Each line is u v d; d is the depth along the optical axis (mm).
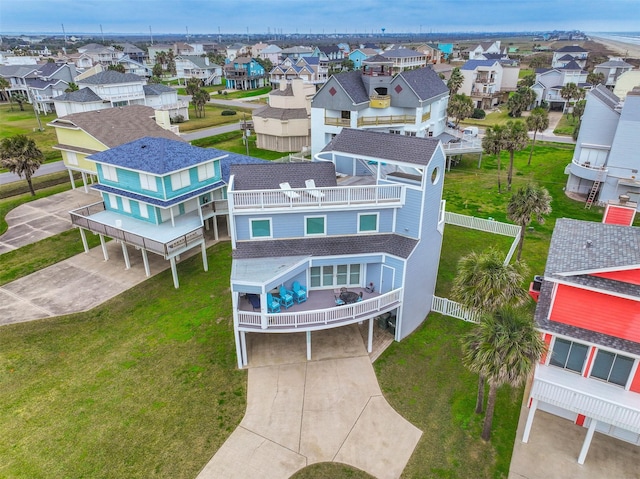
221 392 20984
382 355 23406
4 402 20500
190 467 17375
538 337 16484
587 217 39906
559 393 16891
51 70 102625
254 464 17469
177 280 29953
